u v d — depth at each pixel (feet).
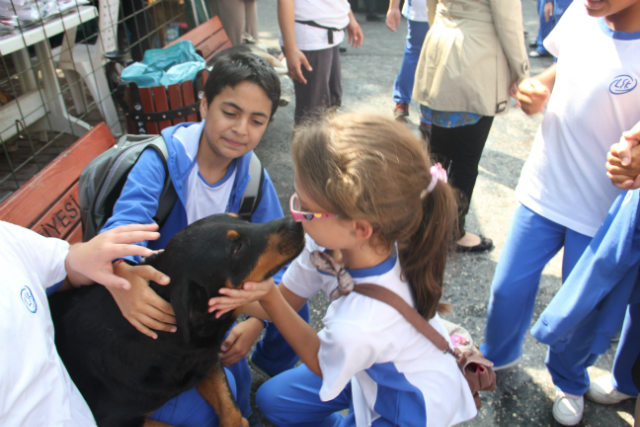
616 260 5.86
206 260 5.08
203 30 16.39
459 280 10.85
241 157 7.11
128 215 6.00
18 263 4.34
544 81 7.27
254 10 21.27
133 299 4.99
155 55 12.59
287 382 6.47
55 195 8.63
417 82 10.87
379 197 4.41
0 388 3.52
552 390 8.33
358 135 4.50
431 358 5.22
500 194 14.25
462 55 9.60
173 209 6.95
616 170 5.51
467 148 10.60
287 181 14.30
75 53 14.48
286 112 18.57
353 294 5.04
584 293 6.25
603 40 6.03
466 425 7.65
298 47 13.23
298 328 5.51
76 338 5.42
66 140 14.29
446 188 4.97
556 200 6.82
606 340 6.56
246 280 5.29
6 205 7.61
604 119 6.11
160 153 6.59
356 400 5.72
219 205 7.23
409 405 5.10
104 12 14.10
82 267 4.85
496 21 9.16
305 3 12.57
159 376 5.44
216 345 5.73
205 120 6.84
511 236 7.49
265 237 5.32
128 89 11.16
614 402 7.95
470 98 9.77
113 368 5.34
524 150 16.83
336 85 15.56
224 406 6.09
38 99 13.79
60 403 4.06
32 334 3.95
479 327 9.64
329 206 4.54
